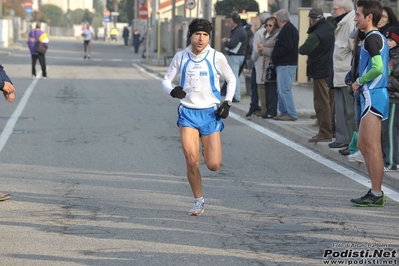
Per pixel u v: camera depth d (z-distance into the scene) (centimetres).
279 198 2073
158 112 4062
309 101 4556
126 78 6644
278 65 3503
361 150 2017
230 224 1792
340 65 2639
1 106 4234
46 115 3866
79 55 11156
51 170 2438
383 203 1986
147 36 9256
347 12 2609
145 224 1784
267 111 3641
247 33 4669
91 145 2939
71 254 1535
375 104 1959
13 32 15312
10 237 1659
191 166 1834
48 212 1891
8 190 2139
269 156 2750
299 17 5603
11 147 2877
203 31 1802
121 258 1510
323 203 2019
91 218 1836
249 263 1484
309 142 2956
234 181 2298
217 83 1847
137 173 2398
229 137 3209
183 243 1623
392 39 2194
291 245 1616
